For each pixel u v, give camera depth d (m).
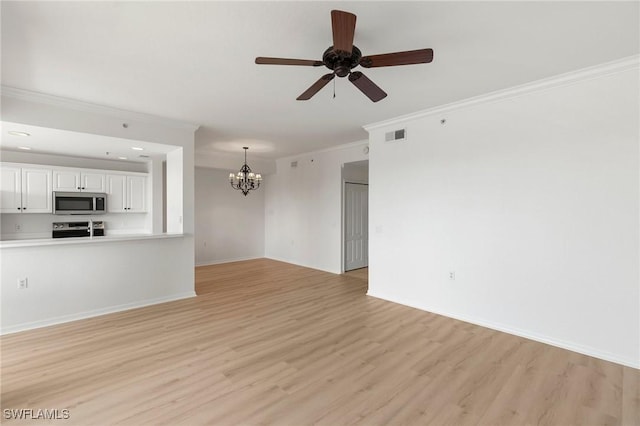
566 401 2.16
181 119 4.31
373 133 4.66
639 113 2.60
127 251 4.05
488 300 3.48
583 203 2.87
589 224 2.84
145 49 2.41
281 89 3.23
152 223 6.06
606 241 2.76
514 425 1.92
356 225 6.80
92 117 3.70
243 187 7.86
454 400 2.17
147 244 4.22
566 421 1.96
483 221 3.51
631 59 2.58
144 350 2.88
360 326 3.51
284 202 7.68
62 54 2.48
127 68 2.73
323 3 1.89
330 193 6.49
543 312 3.10
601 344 2.78
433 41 2.34
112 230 5.91
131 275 4.08
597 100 2.79
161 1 1.84
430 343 3.07
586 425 1.92
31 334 3.22
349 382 2.38
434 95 3.44
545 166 3.08
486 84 3.14
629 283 2.66
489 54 2.54
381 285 4.62
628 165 2.66
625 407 2.09
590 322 2.84
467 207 3.65
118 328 3.40
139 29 2.14
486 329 3.42
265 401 2.14
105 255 3.87
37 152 4.96
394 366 2.62
